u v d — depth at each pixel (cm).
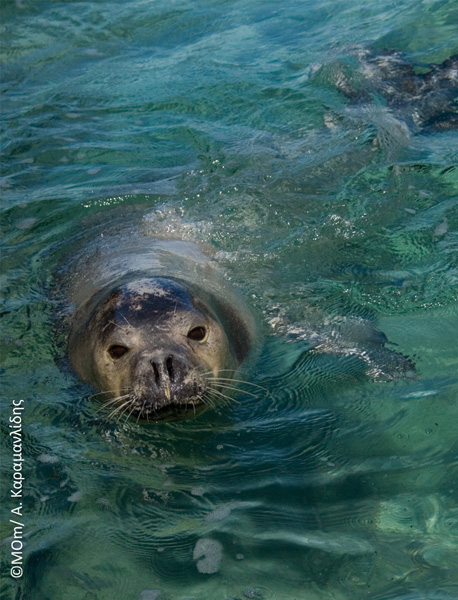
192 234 686
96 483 459
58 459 480
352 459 457
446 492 422
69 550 410
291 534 408
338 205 707
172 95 927
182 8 1143
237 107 887
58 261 686
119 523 427
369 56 930
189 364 479
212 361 505
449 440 458
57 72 1023
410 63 911
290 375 541
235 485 449
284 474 453
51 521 432
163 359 469
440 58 915
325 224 689
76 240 705
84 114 918
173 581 386
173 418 485
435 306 588
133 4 1177
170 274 579
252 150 800
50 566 400
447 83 869
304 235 680
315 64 938
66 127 894
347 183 733
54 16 1164
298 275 643
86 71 1016
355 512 418
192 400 471
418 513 412
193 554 401
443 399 491
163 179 779
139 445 490
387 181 729
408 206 700
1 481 463
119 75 996
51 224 736
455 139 784
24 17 1166
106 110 921
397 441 465
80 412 523
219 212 711
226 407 517
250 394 529
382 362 536
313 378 534
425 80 878
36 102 956
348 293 616
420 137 793
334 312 599
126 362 495
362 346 556
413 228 674
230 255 662
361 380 523
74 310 605
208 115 884
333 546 397
